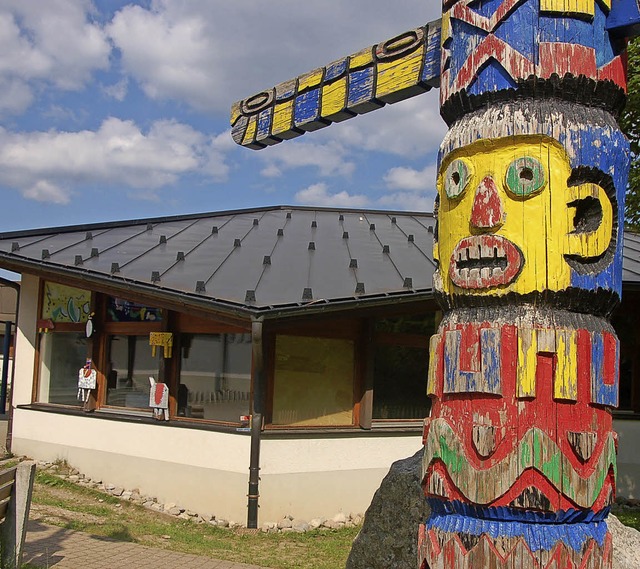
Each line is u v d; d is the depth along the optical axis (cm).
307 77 450
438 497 285
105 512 871
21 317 1214
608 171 287
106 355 1084
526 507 262
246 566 655
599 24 302
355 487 916
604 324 289
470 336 282
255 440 839
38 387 1183
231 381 916
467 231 296
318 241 1091
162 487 937
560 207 280
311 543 789
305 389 913
